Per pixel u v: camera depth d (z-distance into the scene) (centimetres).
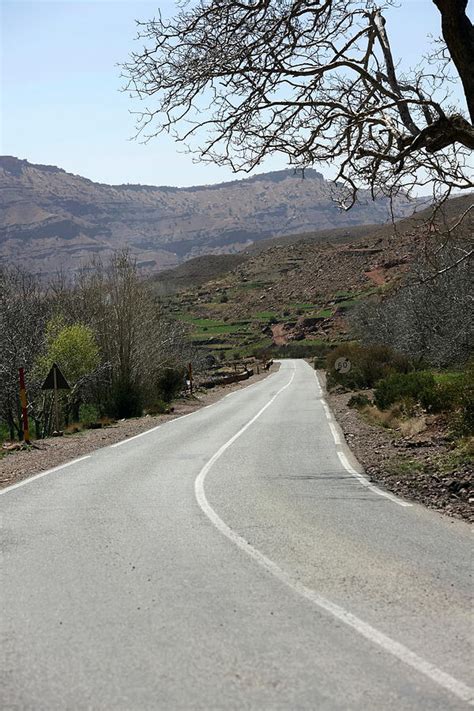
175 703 403
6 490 1251
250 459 1605
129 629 527
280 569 688
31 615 568
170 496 1138
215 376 7531
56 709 399
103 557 753
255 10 1134
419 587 620
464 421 1552
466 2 1022
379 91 1153
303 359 11019
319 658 463
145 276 4391
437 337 3164
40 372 3478
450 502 1048
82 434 2509
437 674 436
